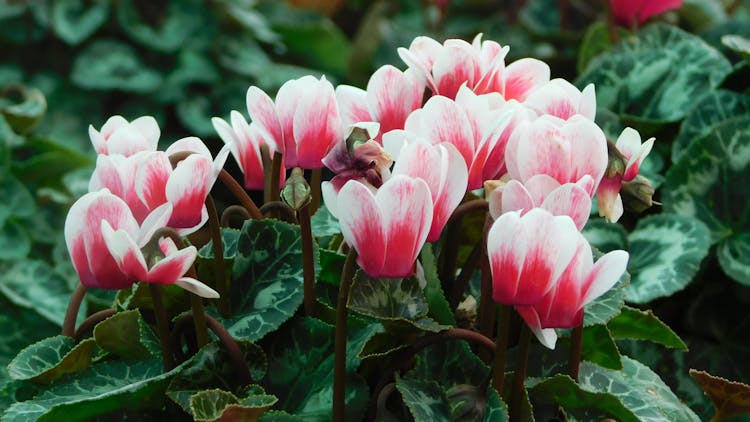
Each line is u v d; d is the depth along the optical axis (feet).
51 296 4.60
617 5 4.90
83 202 2.72
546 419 2.99
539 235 2.60
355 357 2.89
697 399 3.81
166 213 2.75
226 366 2.90
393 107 2.94
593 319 3.01
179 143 2.96
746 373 3.88
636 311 3.21
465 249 3.38
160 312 2.87
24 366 3.00
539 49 6.61
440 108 2.78
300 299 3.02
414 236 2.67
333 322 3.06
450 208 2.74
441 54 2.95
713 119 4.08
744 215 3.90
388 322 2.87
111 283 2.76
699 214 3.92
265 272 3.08
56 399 2.92
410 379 2.86
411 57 2.95
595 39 5.28
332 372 2.97
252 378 2.94
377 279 2.90
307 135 2.82
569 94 2.89
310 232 2.98
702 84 4.30
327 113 2.81
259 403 2.80
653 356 3.83
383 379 2.90
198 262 3.06
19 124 5.54
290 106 2.85
